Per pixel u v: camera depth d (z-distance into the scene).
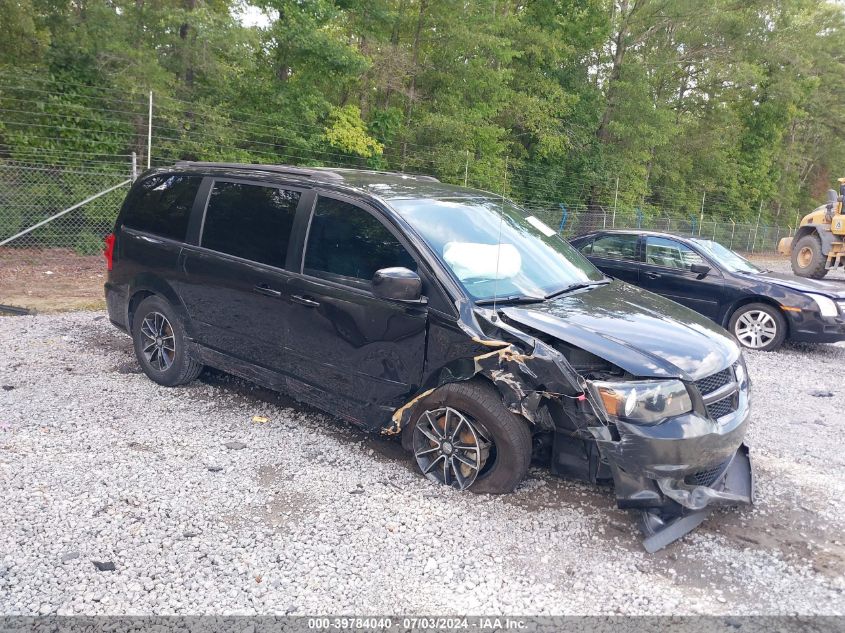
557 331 3.73
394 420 4.18
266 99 17.19
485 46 20.67
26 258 12.73
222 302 5.00
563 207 23.09
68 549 3.23
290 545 3.36
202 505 3.71
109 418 4.88
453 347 3.83
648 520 3.59
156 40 15.21
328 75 17.11
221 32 14.38
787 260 29.11
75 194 13.84
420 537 3.49
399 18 19.69
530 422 3.74
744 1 31.56
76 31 14.27
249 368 4.94
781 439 5.29
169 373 5.51
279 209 4.77
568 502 3.95
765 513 3.97
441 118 19.58
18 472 3.96
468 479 3.98
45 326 7.62
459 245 4.27
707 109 34.97
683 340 3.85
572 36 26.67
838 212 18.52
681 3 27.45
